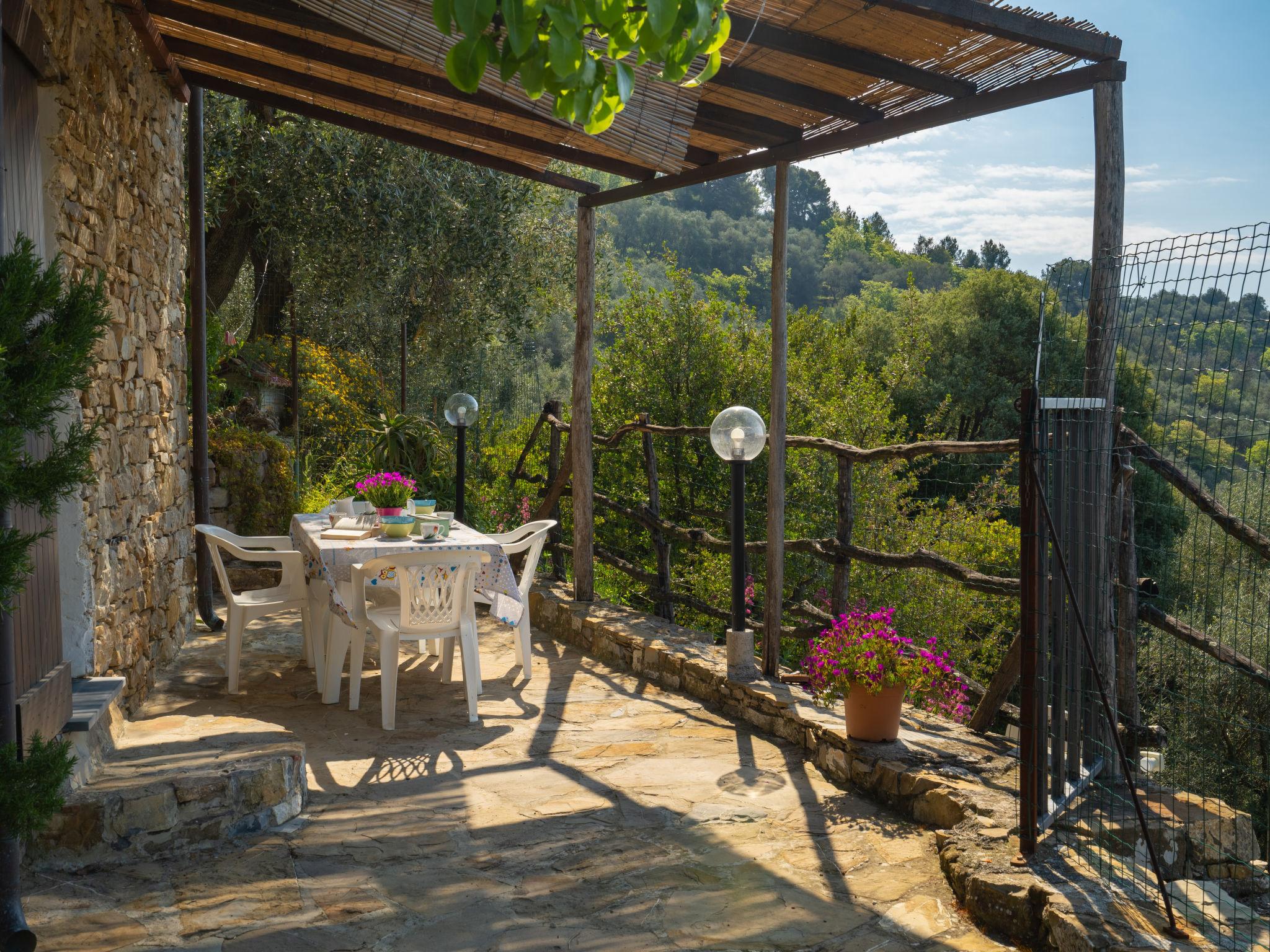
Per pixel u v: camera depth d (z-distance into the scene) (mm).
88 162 3812
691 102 3623
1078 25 2838
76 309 2018
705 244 41062
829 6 2996
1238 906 2465
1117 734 2459
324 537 4883
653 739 4188
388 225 10633
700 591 9875
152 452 4953
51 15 3359
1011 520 11562
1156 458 2922
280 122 10398
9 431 1807
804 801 3457
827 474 10391
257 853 2971
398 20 3010
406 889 2738
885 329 22844
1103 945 2199
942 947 2432
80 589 3658
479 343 13344
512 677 5277
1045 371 19000
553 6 1509
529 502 8352
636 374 11852
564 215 12961
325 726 4367
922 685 3656
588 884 2783
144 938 2412
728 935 2479
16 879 2236
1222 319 2605
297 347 9820
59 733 3066
